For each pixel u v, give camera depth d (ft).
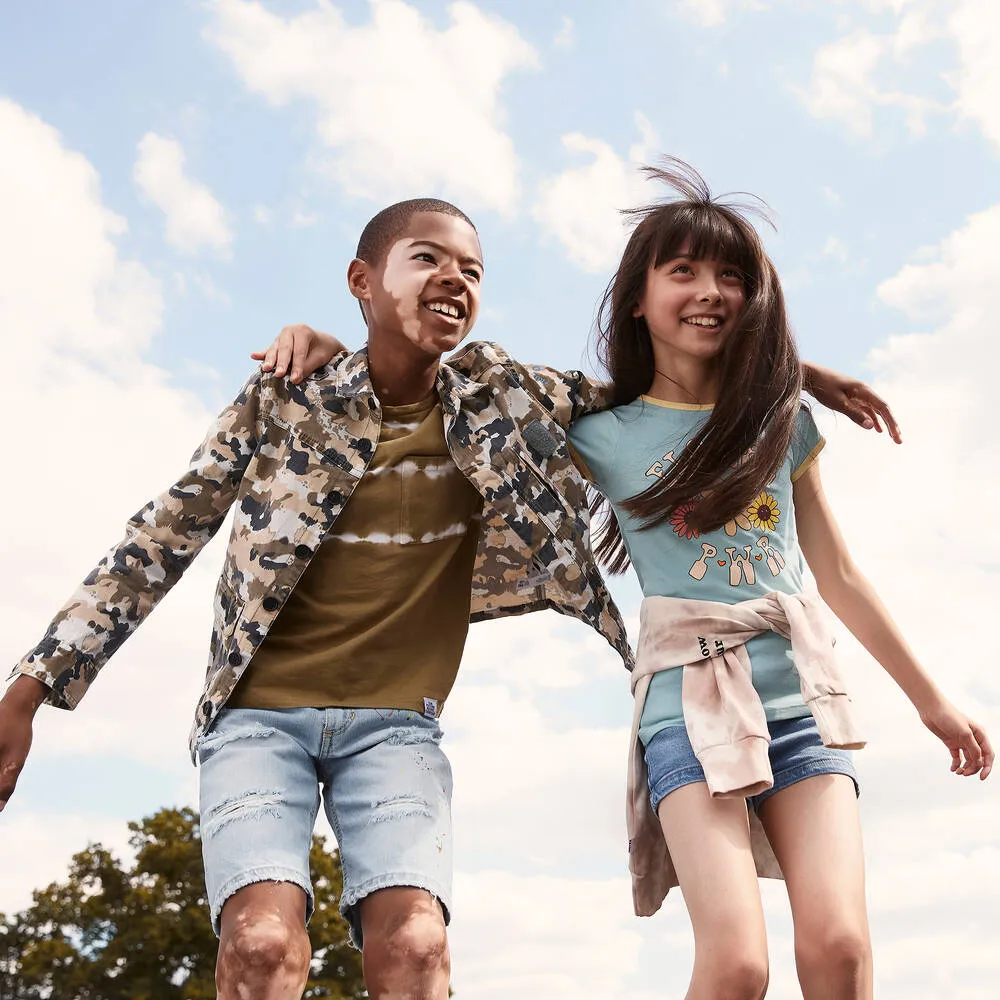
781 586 8.73
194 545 8.43
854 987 7.33
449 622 8.60
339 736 7.95
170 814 61.26
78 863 59.82
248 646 8.01
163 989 56.08
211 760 7.76
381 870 7.41
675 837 7.98
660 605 8.66
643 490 9.05
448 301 8.73
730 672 8.25
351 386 8.60
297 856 7.33
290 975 6.73
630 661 9.26
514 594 9.59
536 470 9.12
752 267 9.43
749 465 8.70
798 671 8.18
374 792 7.75
